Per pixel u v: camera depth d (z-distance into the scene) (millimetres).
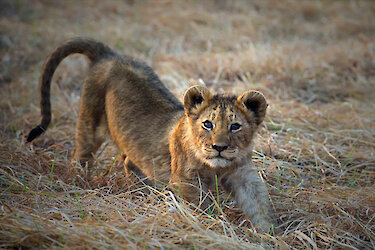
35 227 7672
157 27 25641
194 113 8961
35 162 11180
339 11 30250
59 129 14188
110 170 11078
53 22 25812
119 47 22375
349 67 19344
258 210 9195
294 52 20906
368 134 13305
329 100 16516
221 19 26875
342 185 11086
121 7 29016
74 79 18422
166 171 9844
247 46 21719
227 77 18484
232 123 8680
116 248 7363
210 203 9438
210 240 7812
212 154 8602
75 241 7480
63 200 9383
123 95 10469
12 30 23359
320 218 9297
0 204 8836
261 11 29484
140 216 8602
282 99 16234
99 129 11164
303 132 13555
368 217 9531
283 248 8203
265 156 11812
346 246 8391
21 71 19359
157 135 9977
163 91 10664
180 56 20562
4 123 14211
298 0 31359
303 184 10969
